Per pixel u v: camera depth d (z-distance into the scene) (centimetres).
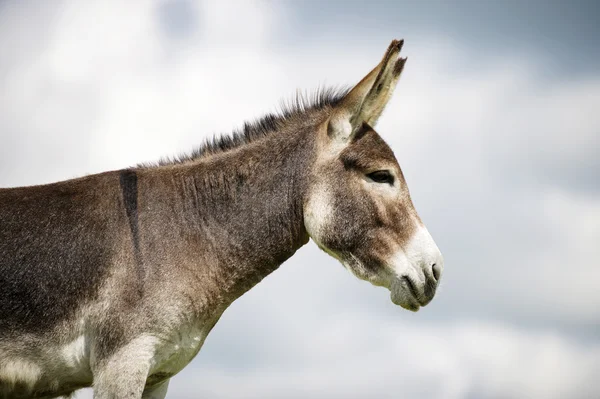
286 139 805
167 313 726
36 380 716
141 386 703
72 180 777
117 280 721
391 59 779
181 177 786
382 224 770
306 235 806
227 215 779
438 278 772
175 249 750
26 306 709
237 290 781
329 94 844
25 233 726
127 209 750
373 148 785
